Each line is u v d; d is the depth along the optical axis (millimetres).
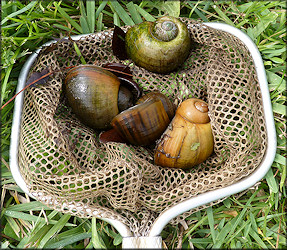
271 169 379
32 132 350
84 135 360
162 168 360
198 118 347
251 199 378
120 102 354
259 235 378
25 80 373
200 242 369
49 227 368
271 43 406
